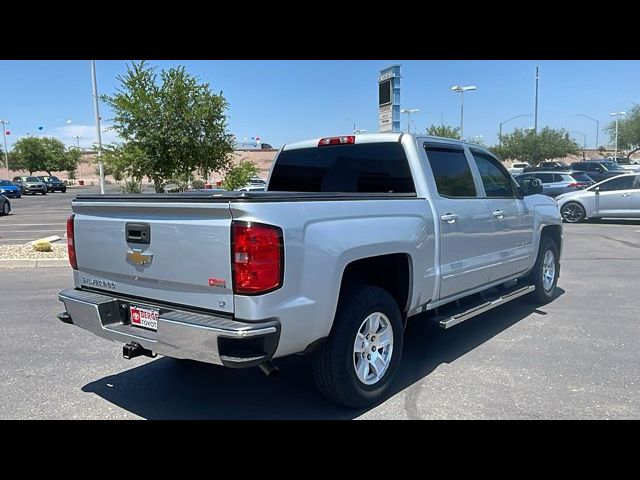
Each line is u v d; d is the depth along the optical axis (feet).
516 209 19.34
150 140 37.81
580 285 26.37
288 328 10.72
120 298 12.75
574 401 12.96
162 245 11.41
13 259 33.60
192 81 38.88
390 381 13.41
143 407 13.15
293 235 10.69
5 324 20.34
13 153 254.88
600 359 15.87
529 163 184.55
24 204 110.83
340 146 17.03
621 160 169.68
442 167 15.96
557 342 17.57
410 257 13.69
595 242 42.14
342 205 11.96
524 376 14.61
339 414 12.56
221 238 10.41
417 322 20.29
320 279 11.22
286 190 18.71
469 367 15.39
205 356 10.48
